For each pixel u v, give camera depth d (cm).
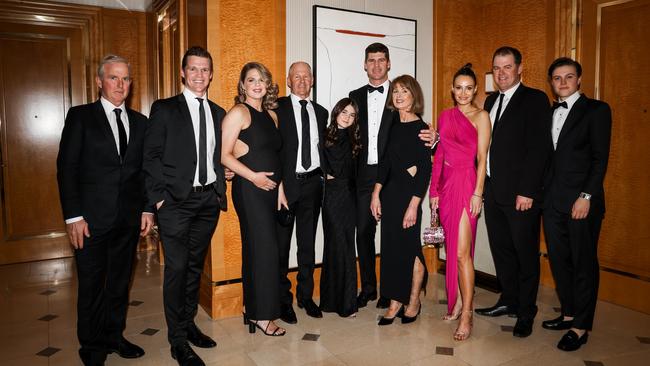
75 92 532
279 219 324
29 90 513
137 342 315
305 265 357
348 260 347
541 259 429
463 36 461
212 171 290
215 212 296
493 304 381
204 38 354
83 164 261
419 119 328
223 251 362
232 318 359
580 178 305
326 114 356
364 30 409
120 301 289
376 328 334
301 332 328
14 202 515
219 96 355
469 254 319
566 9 397
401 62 430
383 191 336
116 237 277
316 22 388
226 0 353
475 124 314
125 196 272
